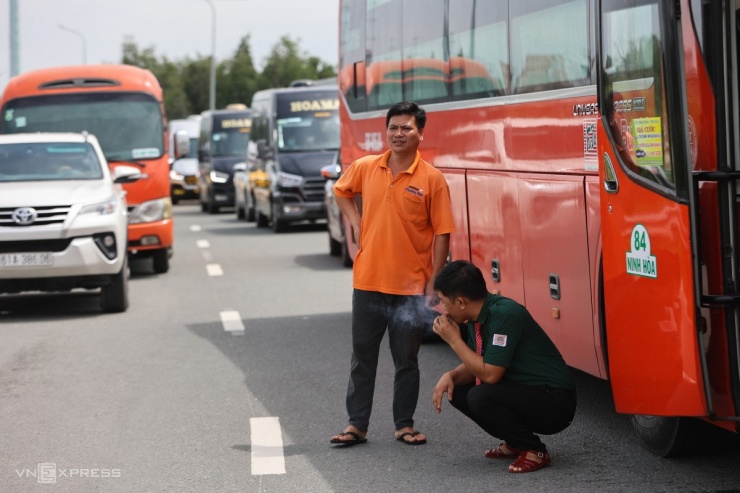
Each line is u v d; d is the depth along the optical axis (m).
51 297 16.31
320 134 27.33
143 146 18.44
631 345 5.90
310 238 25.34
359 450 7.32
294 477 6.74
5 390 9.55
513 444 6.69
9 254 13.53
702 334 5.52
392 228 7.26
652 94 5.64
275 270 18.80
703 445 6.71
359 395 7.46
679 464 6.69
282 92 27.69
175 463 7.14
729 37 5.45
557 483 6.38
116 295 14.11
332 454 7.25
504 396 6.57
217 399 9.00
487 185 9.09
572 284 7.43
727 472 6.47
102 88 18.91
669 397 5.65
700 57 5.49
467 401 6.77
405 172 7.24
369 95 13.39
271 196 27.47
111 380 9.87
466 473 6.68
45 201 13.68
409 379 7.48
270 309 14.16
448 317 6.73
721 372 5.54
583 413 8.17
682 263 5.47
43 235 13.55
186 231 28.97
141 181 18.17
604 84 6.17
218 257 21.39
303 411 8.52
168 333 12.45
